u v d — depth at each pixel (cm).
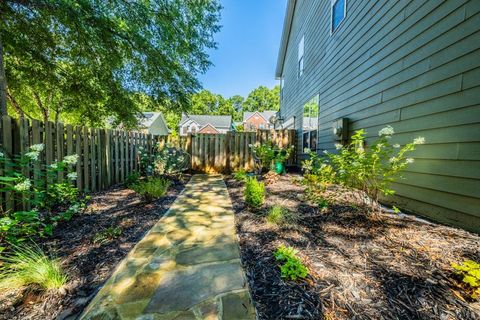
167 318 124
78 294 144
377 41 354
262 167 687
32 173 274
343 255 180
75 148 353
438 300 128
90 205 315
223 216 298
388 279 148
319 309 126
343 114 482
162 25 489
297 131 896
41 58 522
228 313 126
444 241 192
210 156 751
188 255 195
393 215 270
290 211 288
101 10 400
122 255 194
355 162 254
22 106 866
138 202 345
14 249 186
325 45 609
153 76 596
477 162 202
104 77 579
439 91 240
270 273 162
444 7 233
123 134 500
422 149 264
